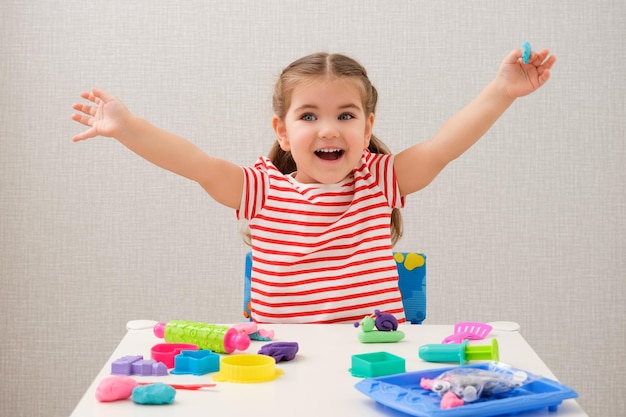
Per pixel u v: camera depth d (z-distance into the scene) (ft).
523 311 7.15
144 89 7.03
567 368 7.18
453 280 7.12
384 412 2.49
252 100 7.06
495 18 7.04
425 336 3.62
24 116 7.00
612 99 7.07
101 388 2.59
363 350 3.33
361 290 4.48
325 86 4.50
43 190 7.05
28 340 7.12
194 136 7.06
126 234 7.09
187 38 7.02
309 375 2.91
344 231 4.57
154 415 2.46
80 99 7.01
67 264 7.09
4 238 7.07
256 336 3.48
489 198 7.09
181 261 7.10
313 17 7.04
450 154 4.58
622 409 7.20
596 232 7.13
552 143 7.08
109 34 7.00
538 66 4.23
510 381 2.56
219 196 4.57
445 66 7.04
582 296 7.15
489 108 4.37
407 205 7.09
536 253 7.13
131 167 7.06
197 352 3.04
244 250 7.11
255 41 7.04
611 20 7.05
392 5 7.04
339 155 4.65
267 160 4.87
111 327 7.13
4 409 7.14
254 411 2.49
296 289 4.49
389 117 7.06
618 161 7.09
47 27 6.98
